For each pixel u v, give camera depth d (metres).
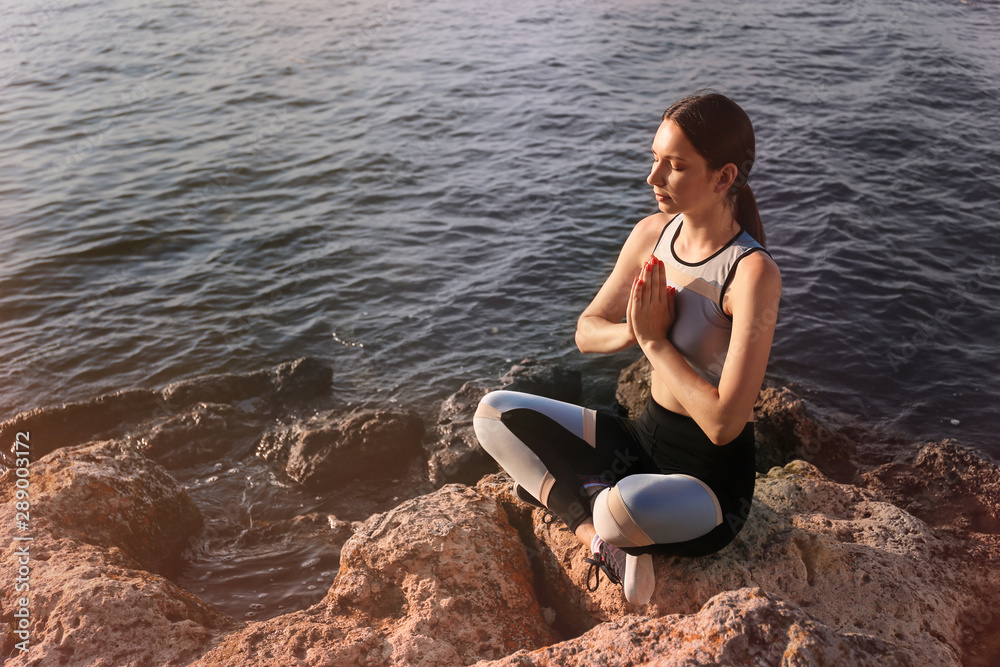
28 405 6.09
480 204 9.65
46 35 20.12
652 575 2.31
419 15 21.66
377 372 6.47
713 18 19.88
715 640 1.91
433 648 2.36
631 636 2.04
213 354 6.72
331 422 5.69
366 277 7.98
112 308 7.47
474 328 7.07
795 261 7.71
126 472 3.92
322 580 3.96
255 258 8.45
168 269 8.26
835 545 2.64
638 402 5.83
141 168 11.16
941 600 2.53
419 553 2.69
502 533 2.85
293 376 6.18
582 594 2.68
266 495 5.07
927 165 10.03
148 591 2.66
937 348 6.25
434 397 6.13
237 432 5.64
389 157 11.27
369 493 5.12
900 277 7.35
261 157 11.45
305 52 17.77
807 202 9.08
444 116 13.04
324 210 9.62
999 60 14.97
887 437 5.26
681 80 14.57
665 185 2.08
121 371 6.50
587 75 15.14
